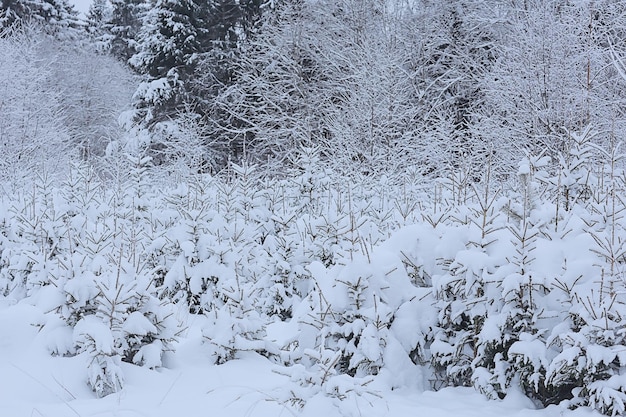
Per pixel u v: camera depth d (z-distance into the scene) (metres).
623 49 15.00
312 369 4.93
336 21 24.39
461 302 4.80
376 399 4.29
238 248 7.30
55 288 4.55
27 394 3.94
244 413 3.80
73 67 33.84
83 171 9.93
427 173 17.52
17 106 20.09
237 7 28.16
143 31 27.16
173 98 25.61
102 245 5.91
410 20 23.14
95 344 4.18
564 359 3.96
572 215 5.24
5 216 9.02
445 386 4.84
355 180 12.93
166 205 9.90
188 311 7.08
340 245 7.05
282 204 9.44
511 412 4.19
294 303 6.97
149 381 4.32
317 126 22.84
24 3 38.09
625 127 13.82
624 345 4.00
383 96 19.00
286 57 23.97
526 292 4.50
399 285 5.07
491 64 19.94
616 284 4.26
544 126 15.15
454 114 20.73
